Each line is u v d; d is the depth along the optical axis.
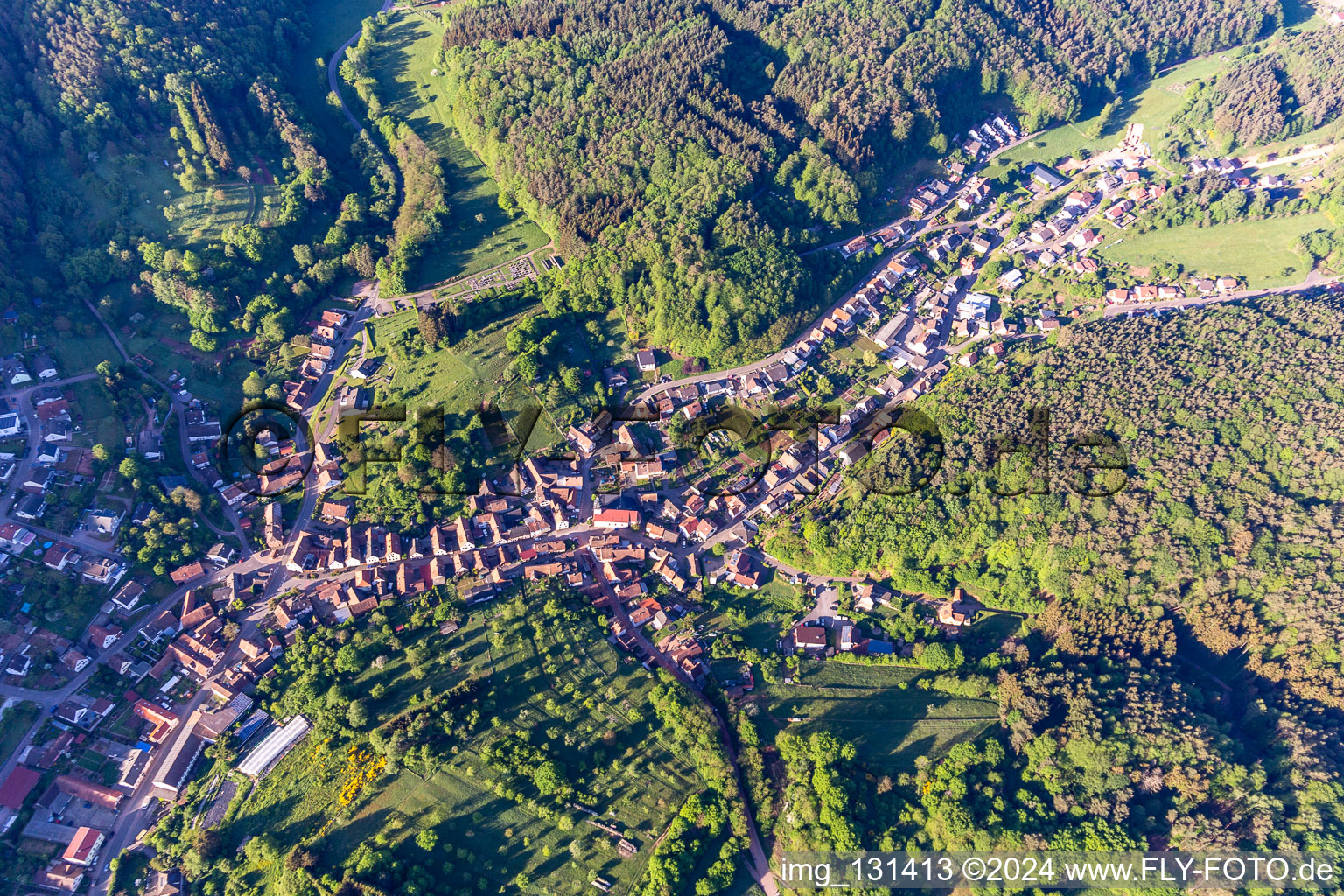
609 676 170.38
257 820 150.12
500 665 170.62
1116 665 168.62
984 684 167.88
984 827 143.00
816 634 180.00
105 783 159.25
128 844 152.00
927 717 166.50
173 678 174.25
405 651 173.38
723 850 144.88
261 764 157.00
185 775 159.12
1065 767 151.62
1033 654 174.88
